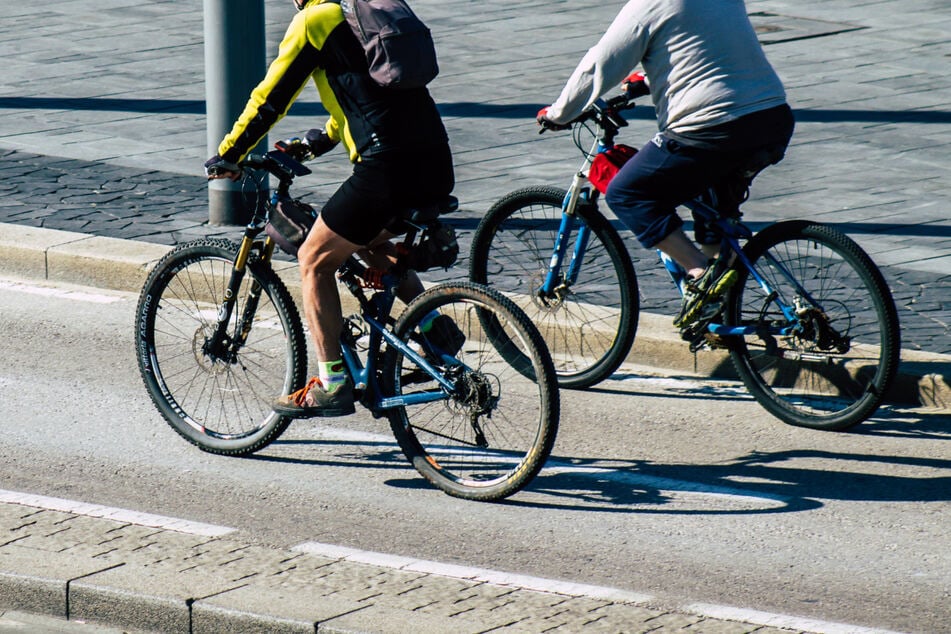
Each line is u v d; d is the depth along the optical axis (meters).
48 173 36.66
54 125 41.44
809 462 21.52
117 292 29.98
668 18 21.42
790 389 23.67
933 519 19.47
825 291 22.38
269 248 21.30
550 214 25.12
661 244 22.44
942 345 25.11
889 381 22.02
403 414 20.62
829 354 22.06
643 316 26.89
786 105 22.06
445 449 20.94
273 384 23.30
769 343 22.61
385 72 18.88
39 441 22.17
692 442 22.38
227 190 32.41
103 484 20.55
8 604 17.12
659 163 21.97
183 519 19.27
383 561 17.88
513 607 16.27
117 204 34.16
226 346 21.80
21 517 18.91
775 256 22.58
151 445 22.16
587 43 53.06
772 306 23.17
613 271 24.61
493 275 25.92
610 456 21.83
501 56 50.94
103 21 56.47
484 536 18.91
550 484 20.77
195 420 22.38
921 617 16.61
